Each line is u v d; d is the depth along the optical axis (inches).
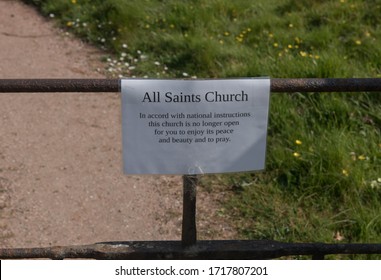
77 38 279.3
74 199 174.1
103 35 276.4
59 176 184.4
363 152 177.8
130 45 263.3
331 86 95.4
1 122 211.3
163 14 278.1
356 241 151.1
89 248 101.4
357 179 165.3
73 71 251.8
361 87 95.7
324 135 183.8
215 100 94.1
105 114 219.5
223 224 161.6
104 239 158.4
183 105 94.0
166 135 95.0
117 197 175.6
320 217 159.6
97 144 201.6
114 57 261.9
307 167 172.9
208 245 102.9
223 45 247.9
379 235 151.1
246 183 175.0
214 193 173.9
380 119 191.0
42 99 227.1
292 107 197.2
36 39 280.1
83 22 287.0
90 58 262.5
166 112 94.1
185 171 96.6
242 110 95.0
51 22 295.3
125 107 93.7
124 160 95.5
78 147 199.5
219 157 96.3
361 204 159.9
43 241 156.6
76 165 190.1
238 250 101.3
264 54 238.1
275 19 263.1
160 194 177.0
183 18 270.8
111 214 168.6
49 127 209.9
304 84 95.0
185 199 99.8
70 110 220.8
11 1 319.0
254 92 94.4
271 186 171.0
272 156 179.3
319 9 265.4
